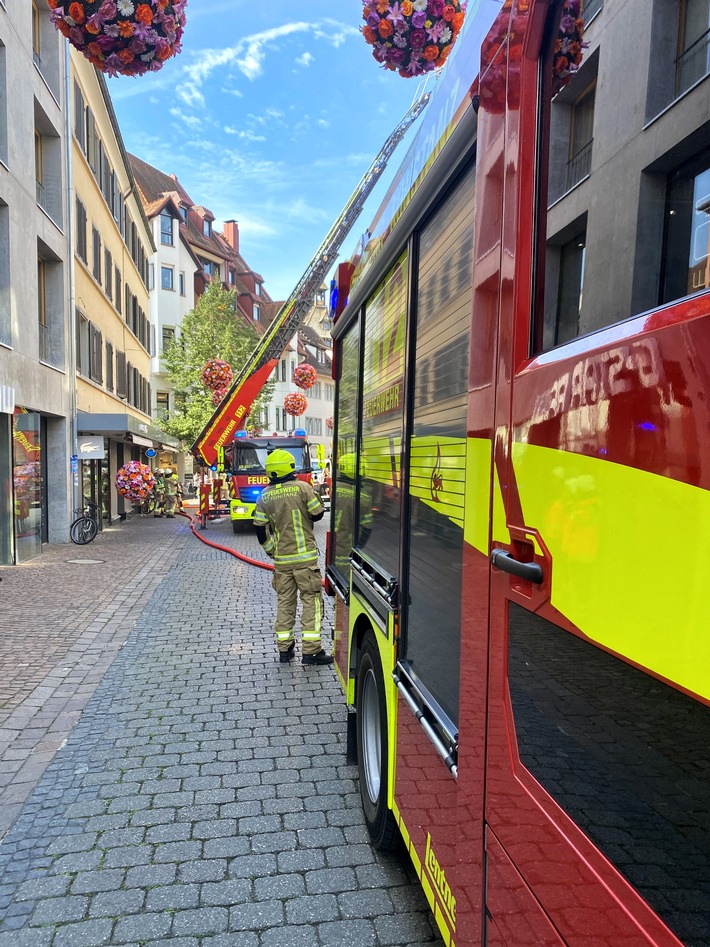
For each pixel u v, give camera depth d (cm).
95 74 1873
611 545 102
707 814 83
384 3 283
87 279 1831
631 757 99
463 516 181
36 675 557
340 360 504
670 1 107
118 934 255
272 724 457
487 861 157
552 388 123
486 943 156
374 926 258
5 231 1184
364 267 356
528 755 135
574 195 128
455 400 194
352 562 383
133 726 453
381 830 287
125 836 321
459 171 195
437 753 201
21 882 286
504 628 147
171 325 4225
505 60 154
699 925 86
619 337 102
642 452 94
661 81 107
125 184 2553
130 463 1833
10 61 1195
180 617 779
